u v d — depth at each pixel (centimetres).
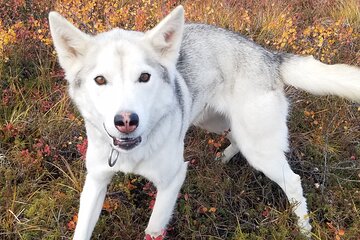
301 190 100
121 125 69
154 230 89
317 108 128
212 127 109
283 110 99
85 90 76
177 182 89
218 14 157
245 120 97
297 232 92
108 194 99
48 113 116
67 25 77
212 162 108
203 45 97
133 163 83
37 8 148
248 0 173
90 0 147
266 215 96
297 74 99
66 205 96
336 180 110
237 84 97
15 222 93
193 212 98
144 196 103
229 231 97
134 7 154
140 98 72
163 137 81
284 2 182
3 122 114
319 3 184
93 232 93
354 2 181
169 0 156
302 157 116
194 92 94
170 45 80
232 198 103
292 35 144
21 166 103
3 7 144
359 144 120
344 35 146
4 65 125
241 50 98
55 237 90
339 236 92
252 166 104
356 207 102
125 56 74
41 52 131
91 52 77
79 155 109
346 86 95
